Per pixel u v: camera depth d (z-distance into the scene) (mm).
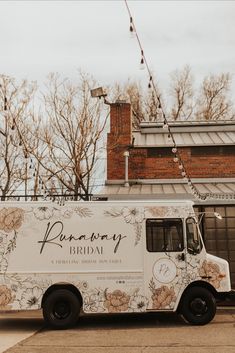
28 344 8812
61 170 18531
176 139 19016
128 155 17328
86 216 10953
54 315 10555
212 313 10672
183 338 9148
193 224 11078
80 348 8359
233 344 8469
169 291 10648
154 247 10852
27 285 10547
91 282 10617
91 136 18719
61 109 18922
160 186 16891
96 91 18062
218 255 14953
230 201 14641
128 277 10664
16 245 10727
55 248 10750
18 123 18484
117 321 11727
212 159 17719
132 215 11000
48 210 10953
